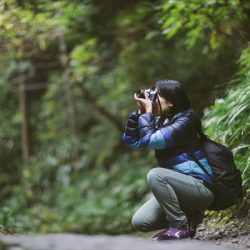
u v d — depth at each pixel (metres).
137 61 11.99
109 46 11.93
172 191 4.48
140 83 12.77
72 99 15.24
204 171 4.51
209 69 10.02
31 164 15.59
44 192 14.65
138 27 10.55
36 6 8.20
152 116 4.49
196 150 4.55
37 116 16.31
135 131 4.55
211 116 6.84
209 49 9.12
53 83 15.08
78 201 13.62
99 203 12.96
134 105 14.24
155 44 11.41
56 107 15.91
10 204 14.17
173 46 11.33
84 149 15.39
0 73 14.06
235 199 4.54
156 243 3.34
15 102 16.22
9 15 7.32
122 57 11.94
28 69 14.28
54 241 3.38
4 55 12.01
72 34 10.48
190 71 10.77
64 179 14.63
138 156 14.24
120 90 13.75
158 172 4.50
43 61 13.37
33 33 8.53
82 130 15.91
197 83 10.57
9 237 3.68
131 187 12.63
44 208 13.81
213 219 5.83
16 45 9.64
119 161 14.41
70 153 15.36
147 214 4.79
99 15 10.55
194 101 10.49
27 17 7.62
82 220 12.45
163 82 4.68
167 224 4.86
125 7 10.63
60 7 8.45
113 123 15.12
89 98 14.62
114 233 11.58
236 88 6.40
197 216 4.79
